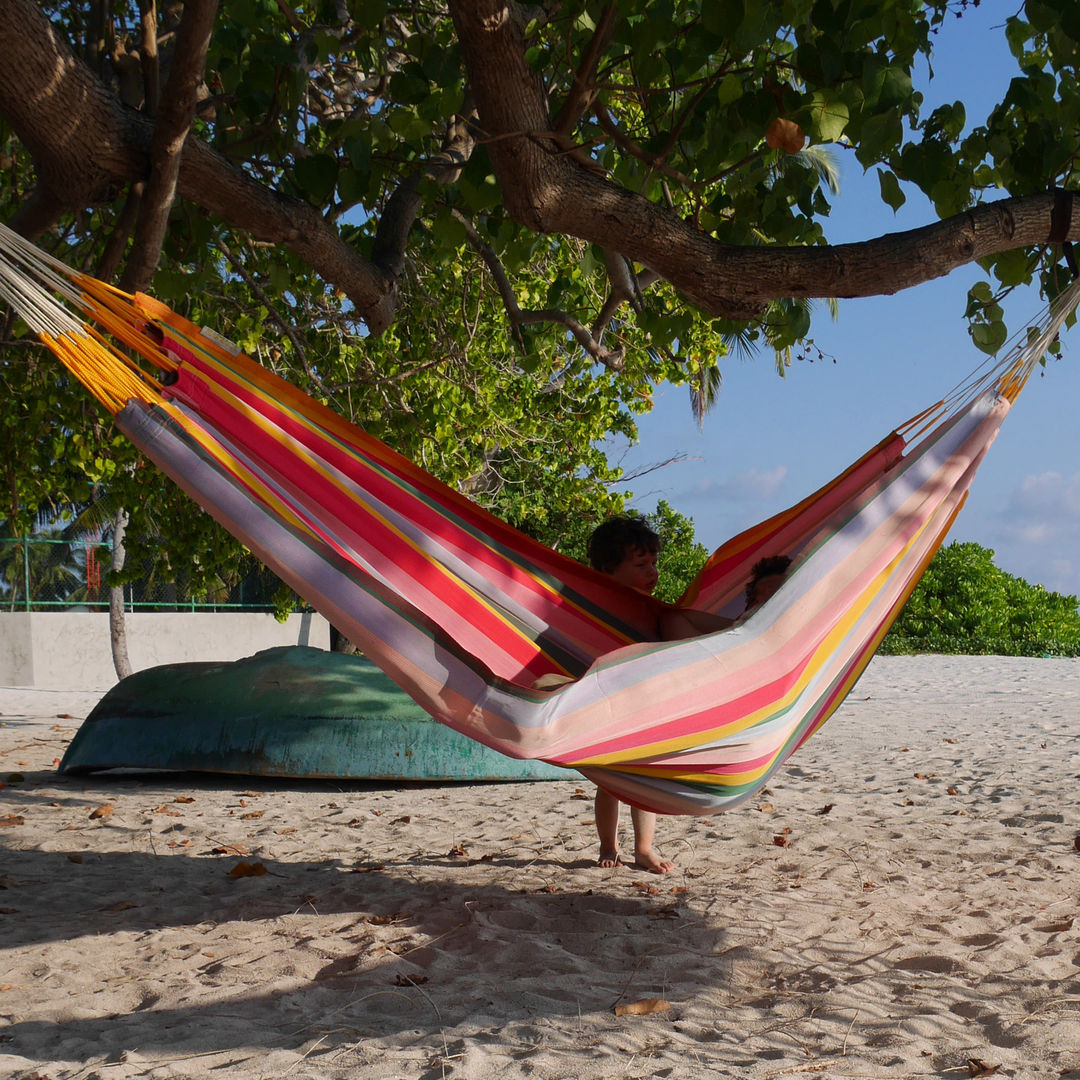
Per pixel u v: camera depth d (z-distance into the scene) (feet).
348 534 11.12
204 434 9.87
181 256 16.11
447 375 31.48
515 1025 9.05
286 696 24.44
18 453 28.27
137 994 10.06
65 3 17.25
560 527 71.92
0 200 20.35
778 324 18.22
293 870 15.34
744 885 13.98
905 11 12.46
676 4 13.99
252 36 14.44
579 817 19.29
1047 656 75.25
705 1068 8.09
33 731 34.81
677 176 14.03
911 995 9.84
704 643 10.06
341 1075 8.00
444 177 16.96
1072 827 17.54
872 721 35.24
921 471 11.35
